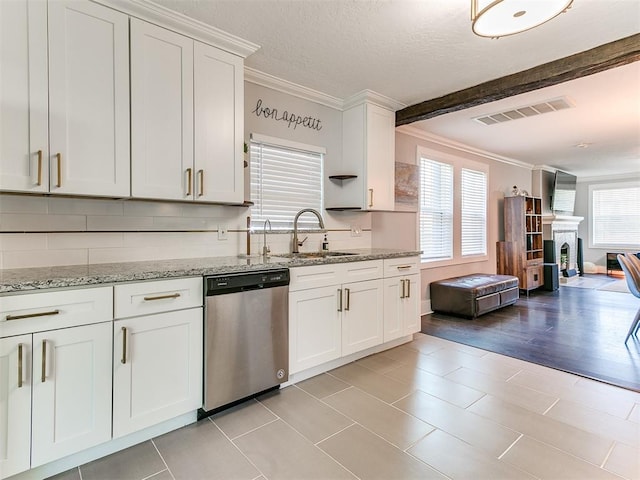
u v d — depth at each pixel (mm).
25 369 1454
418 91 3279
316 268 2566
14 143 1638
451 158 5184
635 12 2064
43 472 1552
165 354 1852
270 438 1856
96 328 1629
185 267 2006
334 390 2418
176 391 1894
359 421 2021
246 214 2883
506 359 3000
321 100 3387
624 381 2551
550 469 1610
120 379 1701
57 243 2033
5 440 1415
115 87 1915
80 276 1601
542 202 7164
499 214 6277
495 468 1618
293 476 1569
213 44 2289
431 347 3314
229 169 2381
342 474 1582
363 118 3395
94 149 1856
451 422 2010
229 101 2373
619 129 4523
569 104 3617
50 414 1515
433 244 4926
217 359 2021
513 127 4434
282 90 3115
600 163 6910
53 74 1729
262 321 2230
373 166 3438
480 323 4188
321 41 2395
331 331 2680
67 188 1778
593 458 1687
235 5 2000
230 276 2062
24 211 1932
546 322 4230
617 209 8266
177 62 2143
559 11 1567
